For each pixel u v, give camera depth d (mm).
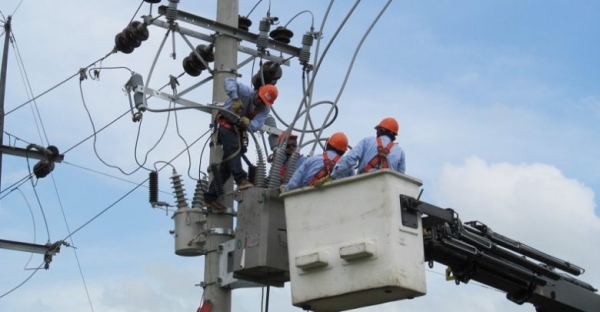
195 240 12445
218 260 11812
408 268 9758
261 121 12164
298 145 11656
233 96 11984
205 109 12359
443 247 10984
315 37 13492
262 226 10859
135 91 12141
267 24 13086
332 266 9961
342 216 10023
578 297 12781
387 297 10008
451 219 10953
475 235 11453
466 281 11500
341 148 11250
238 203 11219
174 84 12531
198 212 12555
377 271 9695
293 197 10352
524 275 12117
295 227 10273
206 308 11648
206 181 12625
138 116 12203
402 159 11164
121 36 13328
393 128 11250
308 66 13477
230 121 11984
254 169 12297
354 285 9781
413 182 10094
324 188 10180
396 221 9789
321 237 10086
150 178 13422
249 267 10844
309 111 11664
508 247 11977
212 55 13398
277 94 12180
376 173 9891
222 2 12828
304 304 10195
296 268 10164
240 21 13336
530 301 12547
